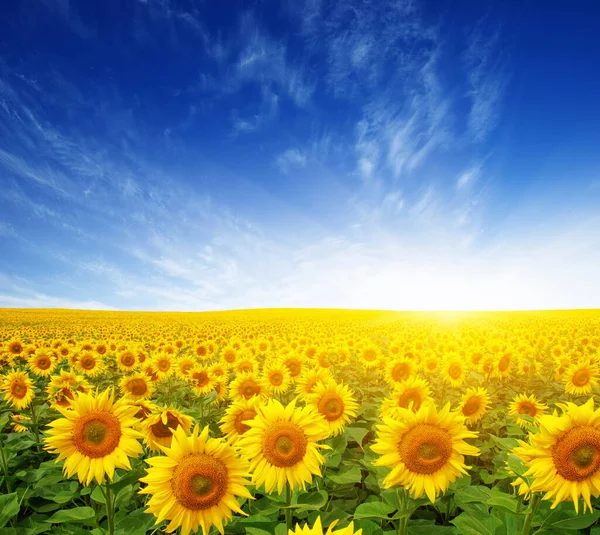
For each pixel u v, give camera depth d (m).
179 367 13.01
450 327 40.12
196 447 3.94
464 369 11.30
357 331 34.56
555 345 21.45
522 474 4.32
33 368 14.46
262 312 100.75
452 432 4.20
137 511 5.16
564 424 3.89
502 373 12.48
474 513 5.16
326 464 6.35
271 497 4.72
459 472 4.12
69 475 4.23
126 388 10.39
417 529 4.83
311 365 13.96
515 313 86.44
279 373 10.44
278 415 4.58
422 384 6.74
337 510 5.52
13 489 7.11
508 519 4.52
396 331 34.09
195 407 11.15
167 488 3.82
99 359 14.95
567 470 3.81
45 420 9.30
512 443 5.11
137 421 4.43
